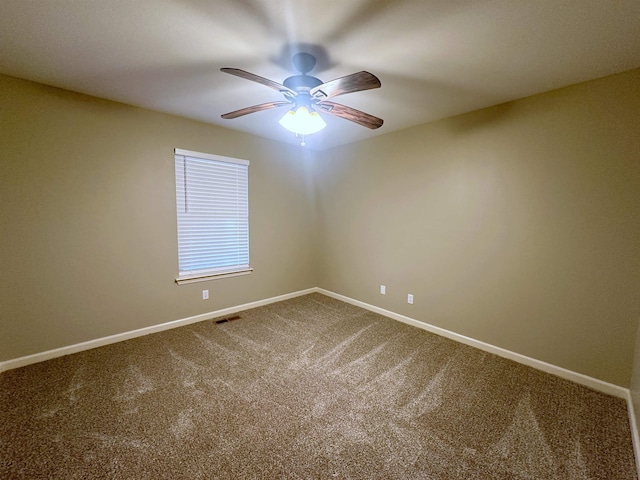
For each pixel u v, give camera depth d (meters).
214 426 1.61
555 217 2.11
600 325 1.97
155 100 2.43
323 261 4.23
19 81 2.05
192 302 3.10
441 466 1.38
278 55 1.69
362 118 1.86
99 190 2.44
